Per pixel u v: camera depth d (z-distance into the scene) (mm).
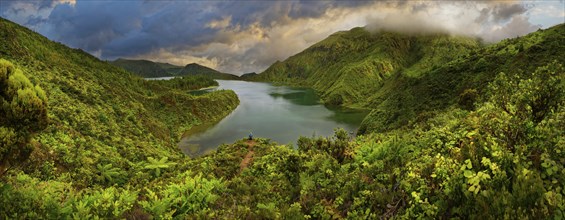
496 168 4309
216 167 22516
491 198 4008
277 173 13391
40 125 8094
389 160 9352
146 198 11219
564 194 3852
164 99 89188
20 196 6914
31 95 7820
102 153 33125
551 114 6039
